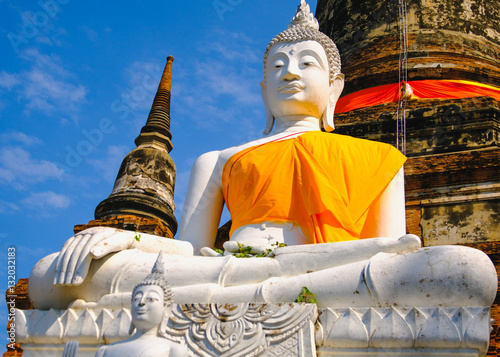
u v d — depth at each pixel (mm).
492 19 21547
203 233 10766
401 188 10438
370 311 7473
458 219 15203
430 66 19938
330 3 23281
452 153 15945
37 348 8422
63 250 8664
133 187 18609
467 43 20781
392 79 20031
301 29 11539
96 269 8656
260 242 9508
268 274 8344
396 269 7734
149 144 20031
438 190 15578
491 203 15148
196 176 11102
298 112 11406
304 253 8367
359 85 20484
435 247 7801
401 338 7250
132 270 8633
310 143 10406
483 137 16469
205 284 8148
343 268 7961
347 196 9914
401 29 20906
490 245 14031
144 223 16641
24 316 8586
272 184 10008
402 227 10188
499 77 20250
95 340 8125
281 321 7453
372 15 21547
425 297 7578
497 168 15328
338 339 7445
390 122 17125
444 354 7184
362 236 10164
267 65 11703
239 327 7504
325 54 11570
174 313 7766
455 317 7215
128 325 8016
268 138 11047
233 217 10344
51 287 8609
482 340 7043
